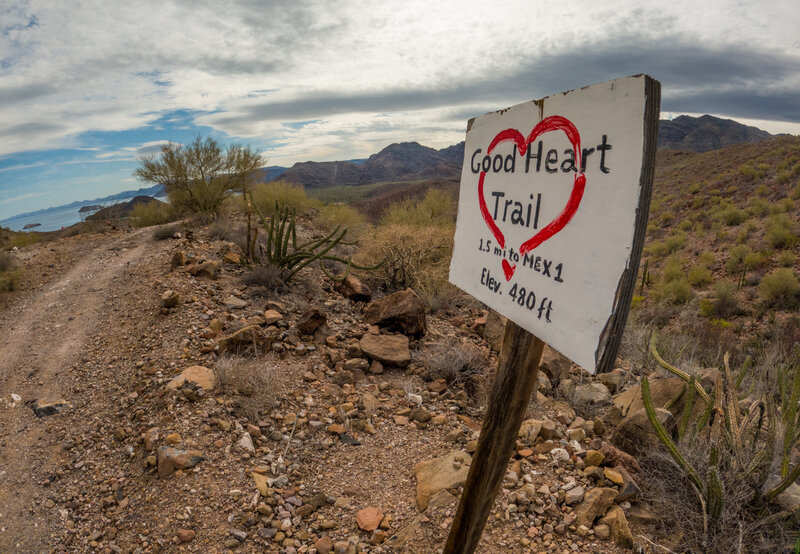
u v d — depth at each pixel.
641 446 3.97
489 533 3.13
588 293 1.34
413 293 6.37
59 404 4.97
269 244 7.85
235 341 5.43
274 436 4.23
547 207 1.56
